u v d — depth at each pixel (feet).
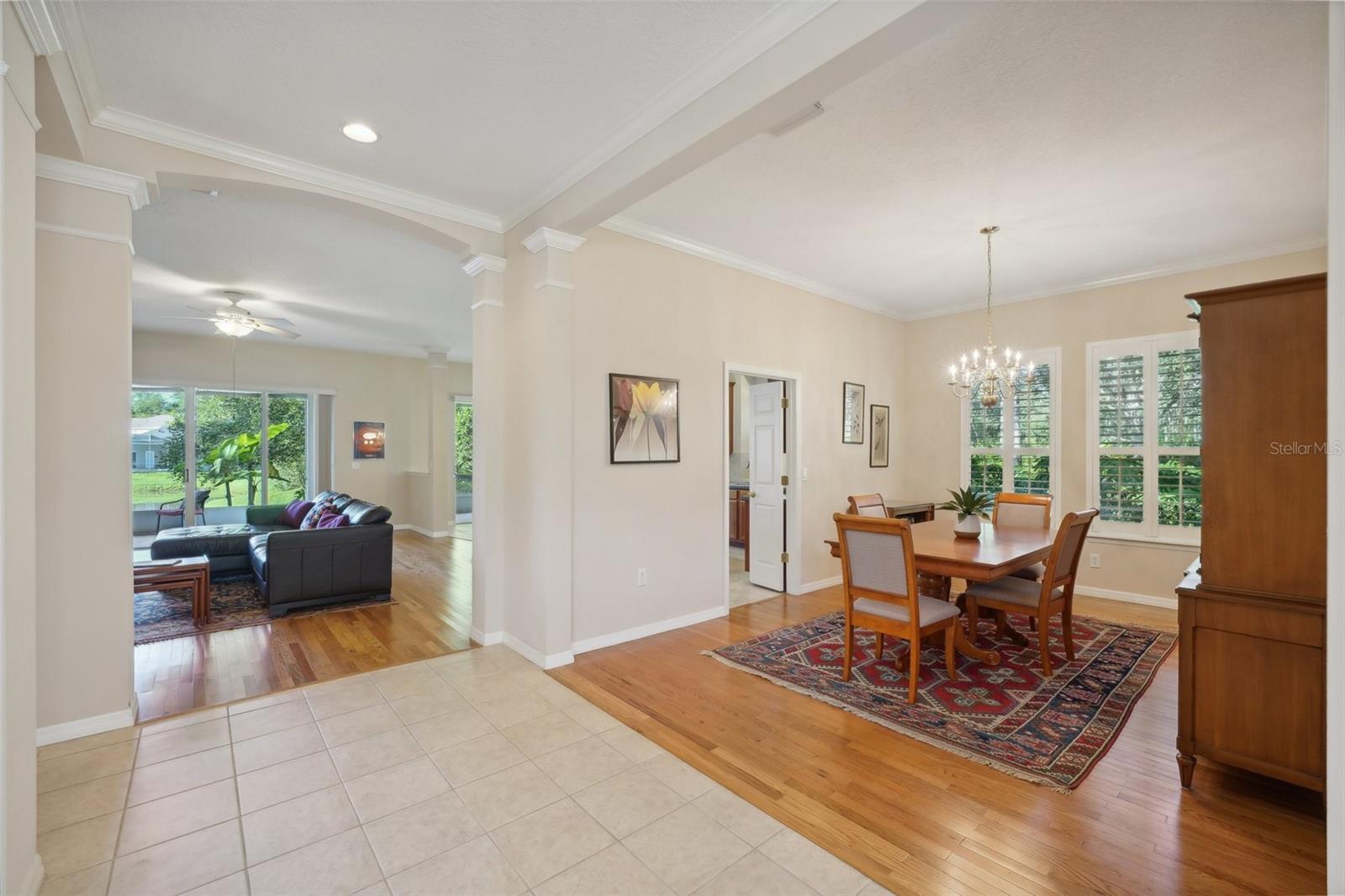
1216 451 7.09
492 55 7.26
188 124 8.79
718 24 6.79
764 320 15.89
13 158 5.21
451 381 32.27
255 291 18.08
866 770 7.78
